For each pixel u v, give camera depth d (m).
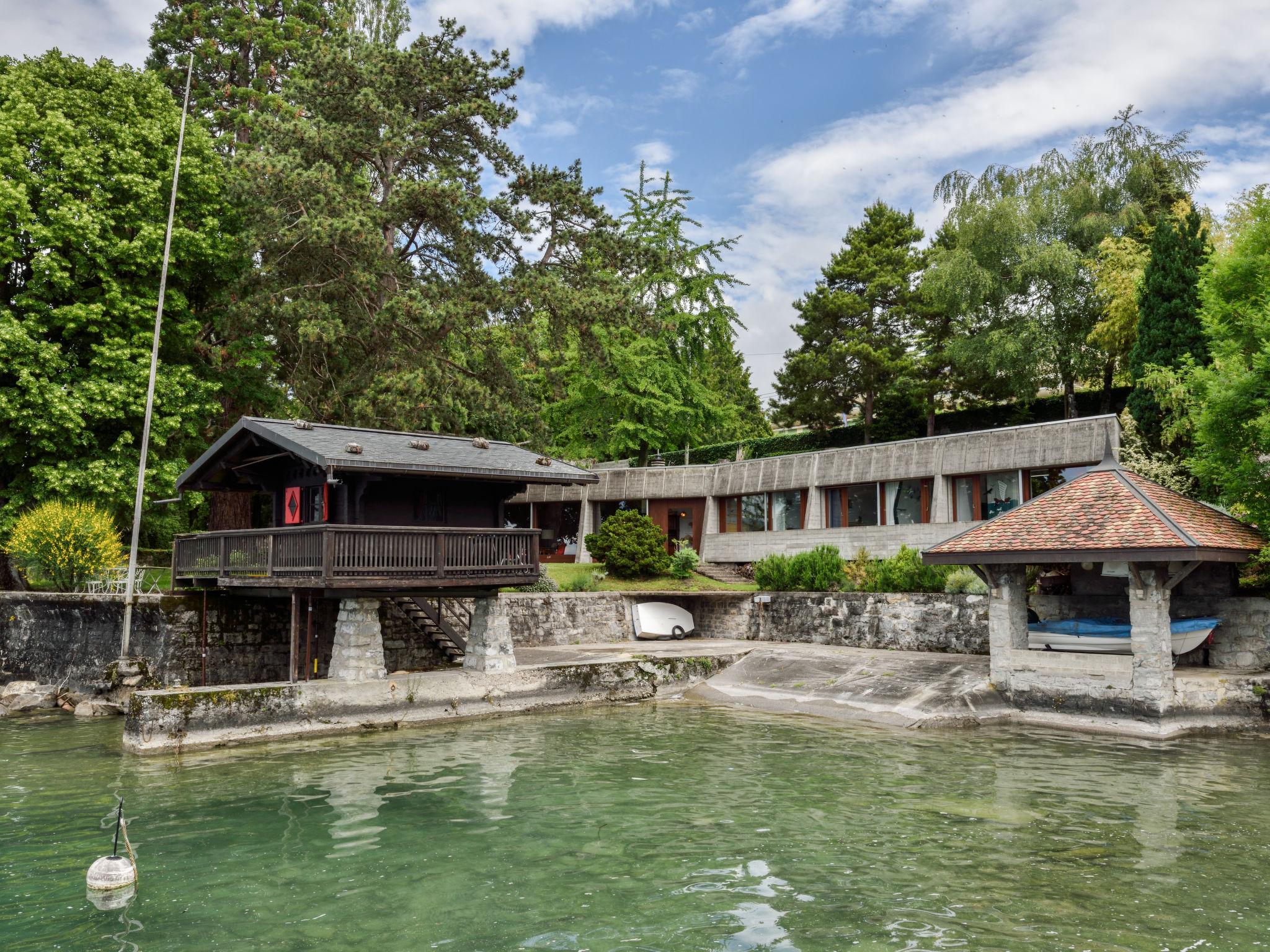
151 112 27.55
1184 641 18.59
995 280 37.41
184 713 16.38
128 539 33.47
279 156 27.69
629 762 15.05
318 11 40.62
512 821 11.55
